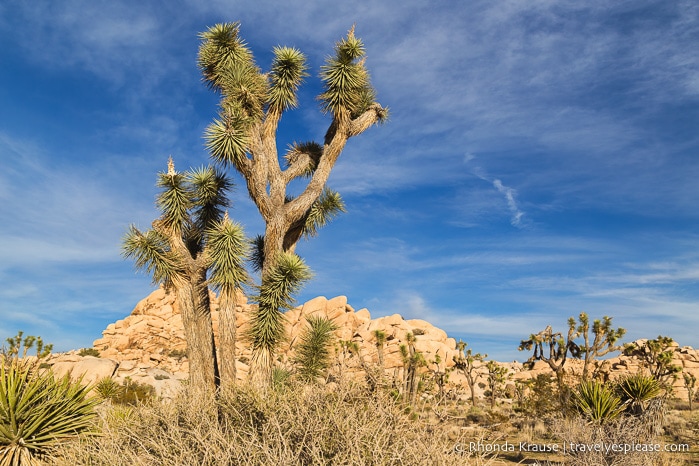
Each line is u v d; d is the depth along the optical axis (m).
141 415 3.70
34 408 6.07
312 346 8.84
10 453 5.68
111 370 26.58
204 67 12.16
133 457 3.13
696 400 29.14
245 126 10.76
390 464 2.84
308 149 13.13
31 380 6.64
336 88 11.68
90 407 6.50
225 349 9.96
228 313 10.12
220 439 3.03
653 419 10.35
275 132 11.61
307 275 10.09
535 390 19.34
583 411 11.56
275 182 11.16
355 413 3.25
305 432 3.05
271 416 3.28
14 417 5.84
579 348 20.89
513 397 29.92
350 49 11.70
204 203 11.42
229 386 3.92
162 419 3.51
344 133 11.91
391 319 42.22
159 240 10.34
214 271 10.01
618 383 13.19
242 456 2.89
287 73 11.42
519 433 12.92
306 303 42.56
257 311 9.95
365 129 12.21
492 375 29.81
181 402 3.70
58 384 6.77
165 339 41.88
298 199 11.20
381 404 3.29
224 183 11.70
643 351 23.42
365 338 39.31
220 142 10.45
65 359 28.16
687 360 36.09
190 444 3.20
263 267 10.81
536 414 17.52
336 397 3.48
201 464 2.91
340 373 3.71
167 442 3.21
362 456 2.84
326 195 12.94
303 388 3.72
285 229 10.97
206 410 3.57
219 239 10.02
